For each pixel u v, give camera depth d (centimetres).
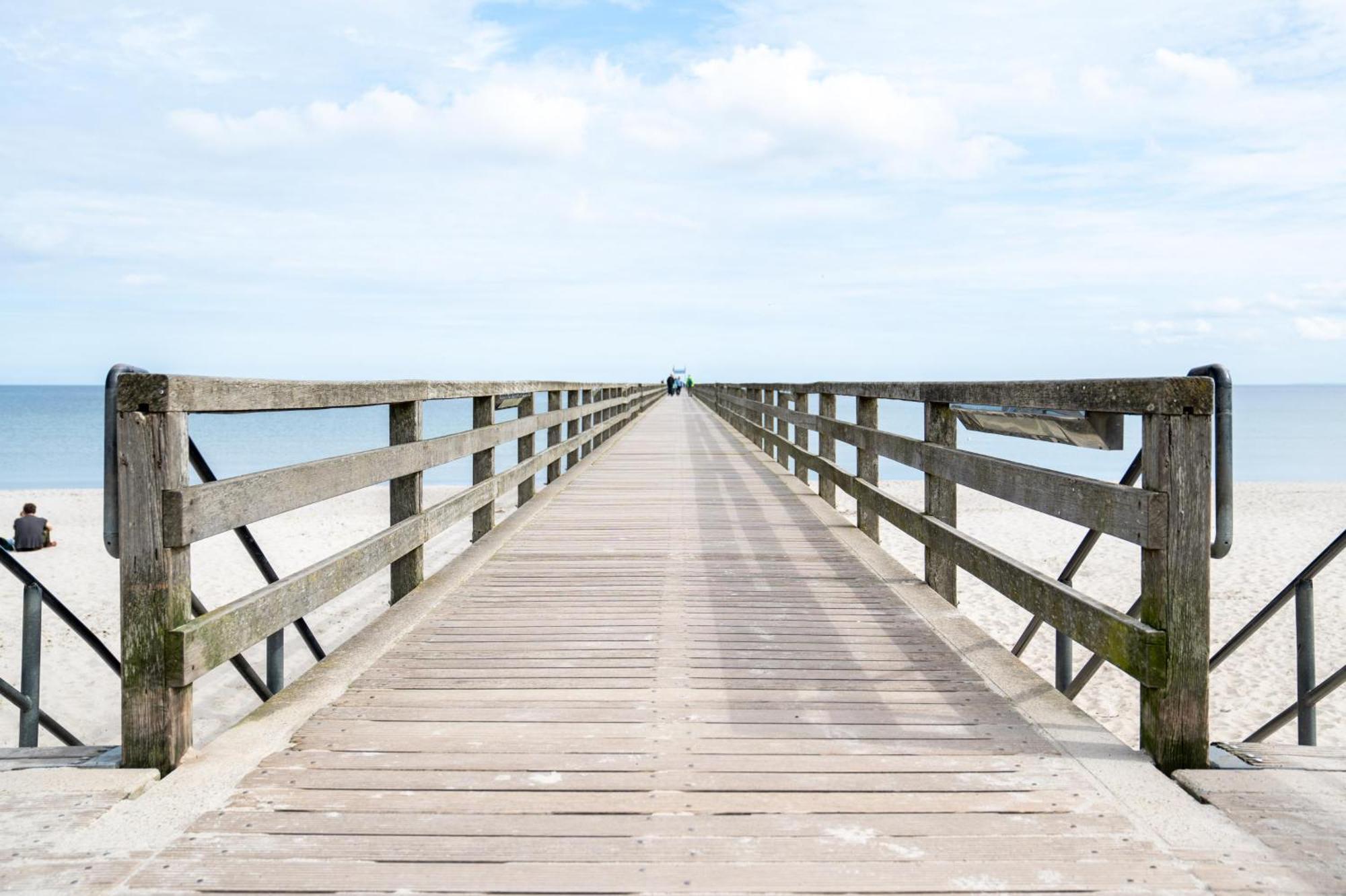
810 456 884
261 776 249
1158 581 256
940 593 475
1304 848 209
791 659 367
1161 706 254
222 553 1492
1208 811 228
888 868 202
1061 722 293
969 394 411
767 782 247
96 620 1041
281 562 1420
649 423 2400
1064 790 241
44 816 224
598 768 256
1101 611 282
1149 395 257
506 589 496
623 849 211
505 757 263
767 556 591
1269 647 943
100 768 249
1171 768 253
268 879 197
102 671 838
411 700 316
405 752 268
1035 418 335
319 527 1827
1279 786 241
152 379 246
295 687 322
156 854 207
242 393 284
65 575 1329
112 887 193
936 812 229
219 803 232
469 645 386
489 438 630
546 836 216
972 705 311
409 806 232
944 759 263
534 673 348
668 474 1118
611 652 377
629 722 294
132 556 249
